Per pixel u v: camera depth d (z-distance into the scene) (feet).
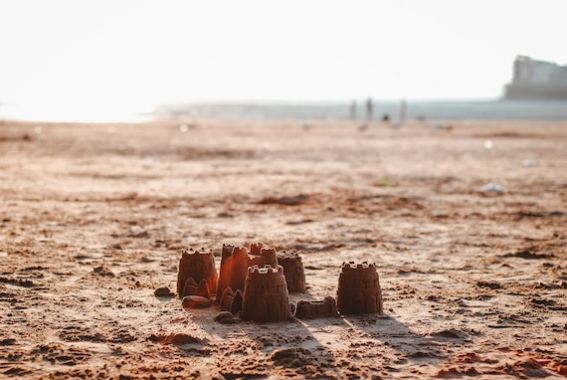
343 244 37.76
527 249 36.94
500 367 19.40
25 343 20.98
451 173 78.59
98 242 37.19
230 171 78.07
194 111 474.49
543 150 117.29
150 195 56.85
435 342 21.63
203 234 40.16
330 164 88.94
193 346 21.02
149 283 28.68
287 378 18.44
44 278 28.99
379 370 19.15
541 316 24.63
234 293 25.40
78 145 115.96
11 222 42.60
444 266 32.89
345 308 24.89
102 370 18.83
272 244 37.47
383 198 56.75
